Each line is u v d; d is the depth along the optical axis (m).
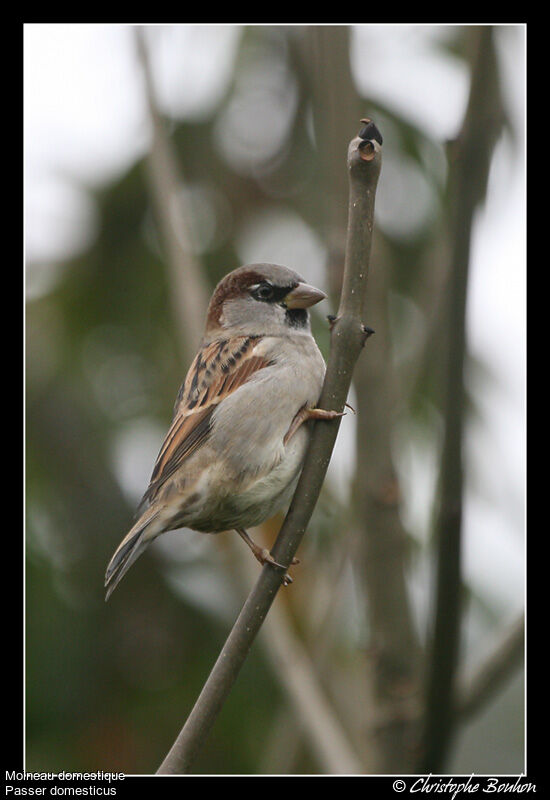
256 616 6.39
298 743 9.23
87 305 11.85
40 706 10.20
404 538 7.98
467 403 7.02
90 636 10.62
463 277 6.91
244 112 11.65
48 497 11.04
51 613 10.53
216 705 6.25
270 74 11.56
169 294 11.74
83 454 11.28
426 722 7.45
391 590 7.92
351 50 8.73
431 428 10.65
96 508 11.17
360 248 6.38
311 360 8.68
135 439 11.42
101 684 10.48
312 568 10.41
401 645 7.90
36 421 11.26
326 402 6.58
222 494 8.23
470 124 6.82
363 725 8.02
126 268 11.85
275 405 8.26
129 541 8.08
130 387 11.65
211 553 11.16
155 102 10.54
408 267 11.18
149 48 10.70
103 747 10.15
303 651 8.73
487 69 6.78
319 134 8.80
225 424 8.25
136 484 11.32
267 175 11.77
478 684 7.47
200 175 11.70
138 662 10.69
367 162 6.21
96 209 11.64
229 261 11.57
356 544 8.23
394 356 10.75
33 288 11.82
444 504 7.03
